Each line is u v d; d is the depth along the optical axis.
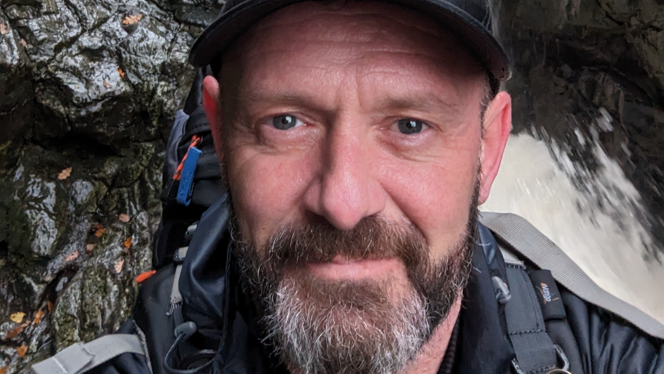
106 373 0.39
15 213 1.17
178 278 0.45
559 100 1.84
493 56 0.29
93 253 1.24
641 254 1.50
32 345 1.10
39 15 1.15
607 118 1.68
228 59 0.31
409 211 0.29
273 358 0.36
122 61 1.26
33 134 1.22
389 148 0.29
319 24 0.27
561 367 0.38
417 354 0.34
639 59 1.52
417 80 0.28
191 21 1.39
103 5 1.27
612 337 0.40
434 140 0.29
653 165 1.54
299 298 0.30
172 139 0.64
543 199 1.65
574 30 1.67
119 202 1.32
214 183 0.56
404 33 0.27
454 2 0.28
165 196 0.58
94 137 1.26
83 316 1.14
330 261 0.30
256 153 0.30
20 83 1.10
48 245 1.17
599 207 1.63
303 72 0.28
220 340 0.39
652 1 1.39
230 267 0.37
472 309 0.36
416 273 0.30
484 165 0.35
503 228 0.47
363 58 0.27
